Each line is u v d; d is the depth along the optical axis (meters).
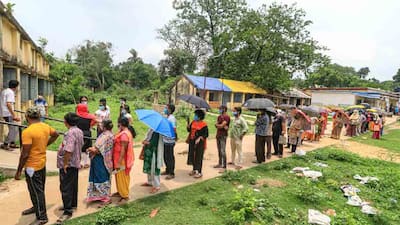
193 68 47.28
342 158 10.39
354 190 6.87
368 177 7.95
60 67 27.33
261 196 6.02
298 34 35.59
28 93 13.28
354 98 38.72
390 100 44.75
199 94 31.45
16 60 9.84
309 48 34.50
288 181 7.32
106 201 5.15
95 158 5.05
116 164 5.15
